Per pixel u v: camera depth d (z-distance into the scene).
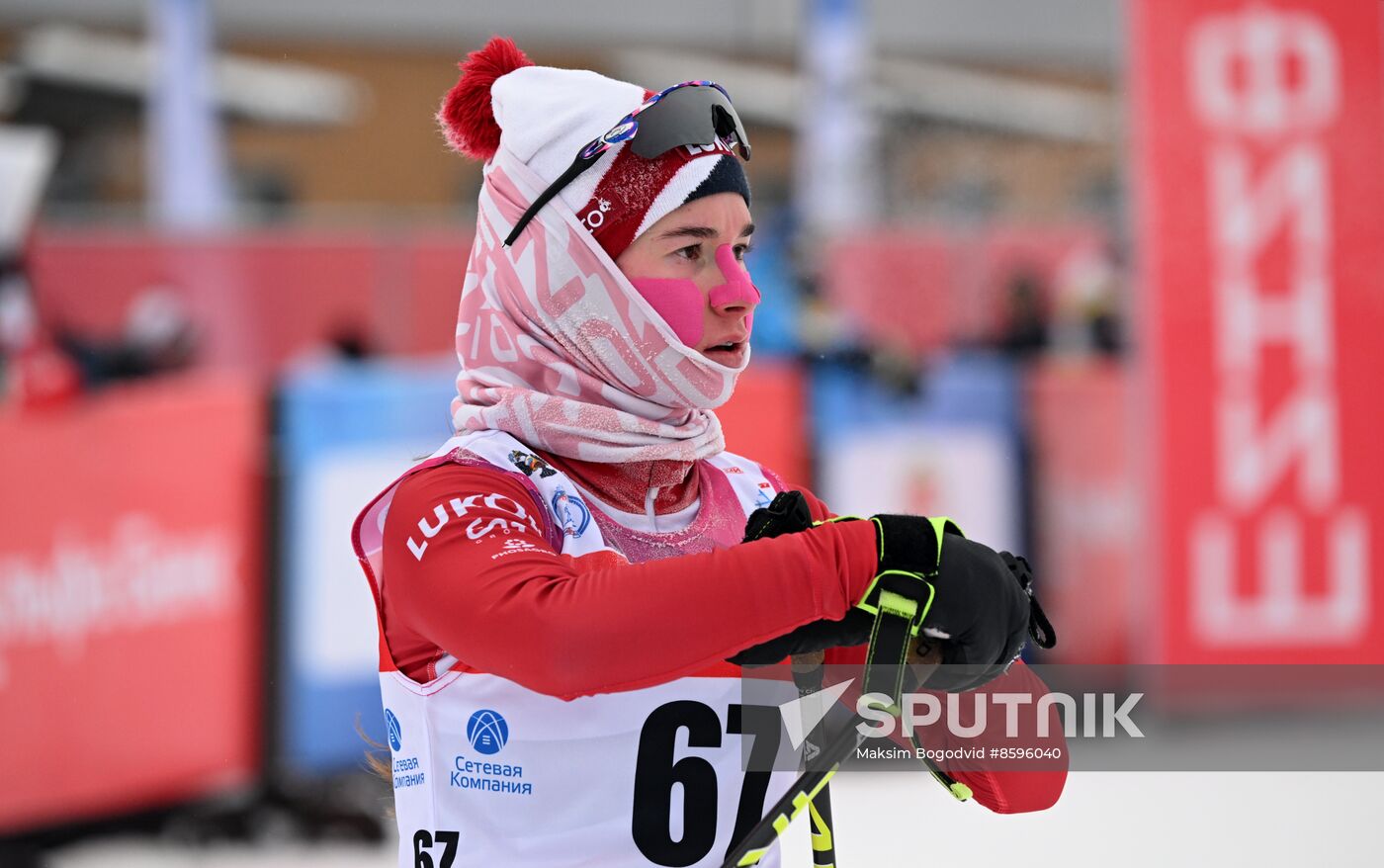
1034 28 33.06
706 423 5.93
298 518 18.45
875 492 20.81
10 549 16.73
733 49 32.66
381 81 34.09
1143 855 15.23
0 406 16.83
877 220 29.95
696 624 4.59
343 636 18.64
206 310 18.38
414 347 19.44
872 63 33.19
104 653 17.23
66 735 16.98
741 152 5.96
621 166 5.51
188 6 27.09
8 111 31.06
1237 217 20.20
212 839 17.36
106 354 17.69
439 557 4.95
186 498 17.84
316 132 33.88
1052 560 21.36
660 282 5.53
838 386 20.69
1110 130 36.75
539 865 5.35
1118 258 21.70
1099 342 21.58
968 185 34.50
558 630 4.59
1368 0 20.00
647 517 5.71
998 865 14.89
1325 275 20.17
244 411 18.31
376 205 34.38
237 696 18.06
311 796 18.02
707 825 5.50
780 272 20.69
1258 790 17.86
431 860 5.47
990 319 21.34
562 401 5.45
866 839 15.81
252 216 32.47
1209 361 20.23
